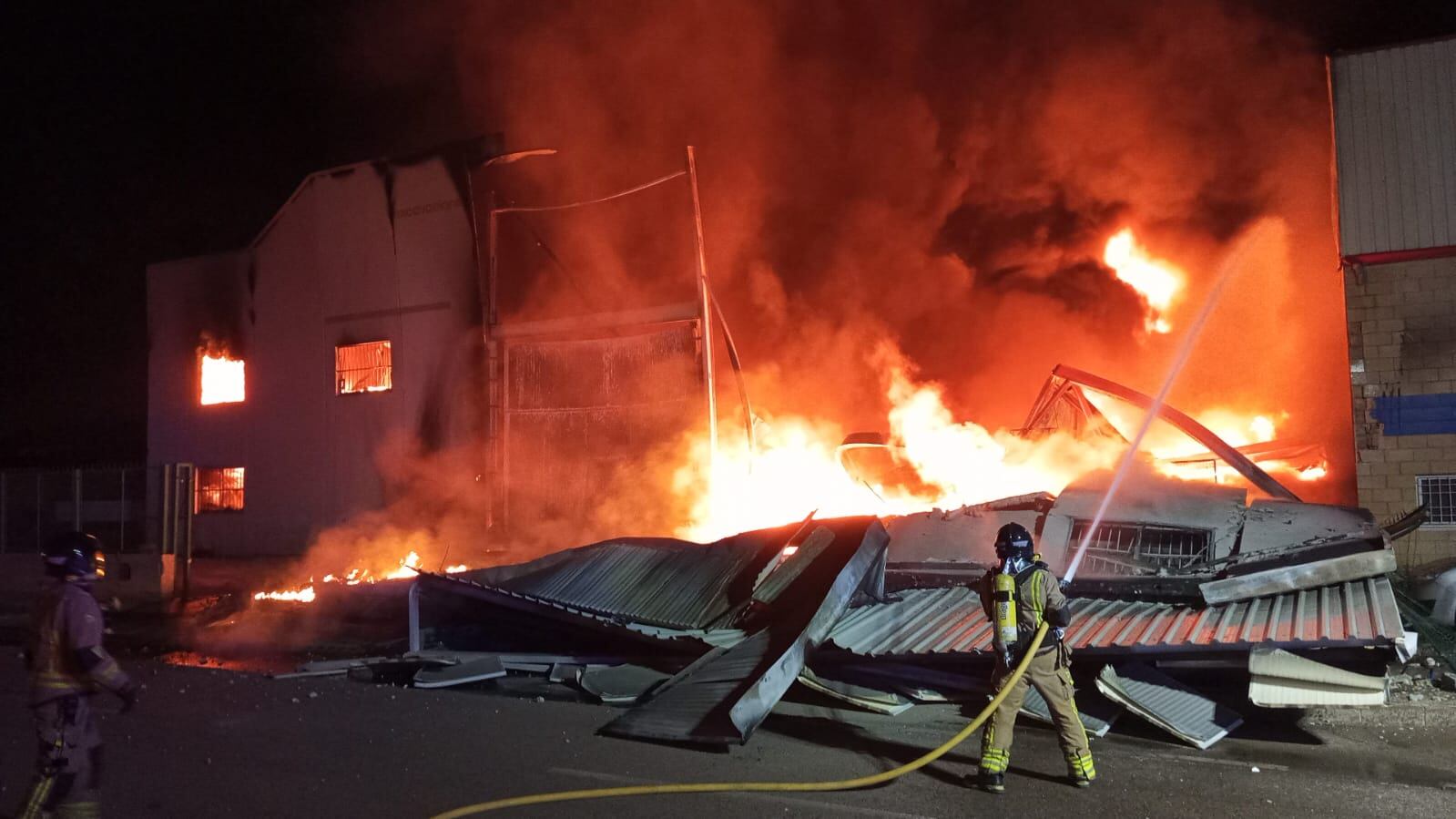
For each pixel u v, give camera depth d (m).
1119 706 7.95
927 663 8.86
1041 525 10.48
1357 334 13.99
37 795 4.98
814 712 8.48
